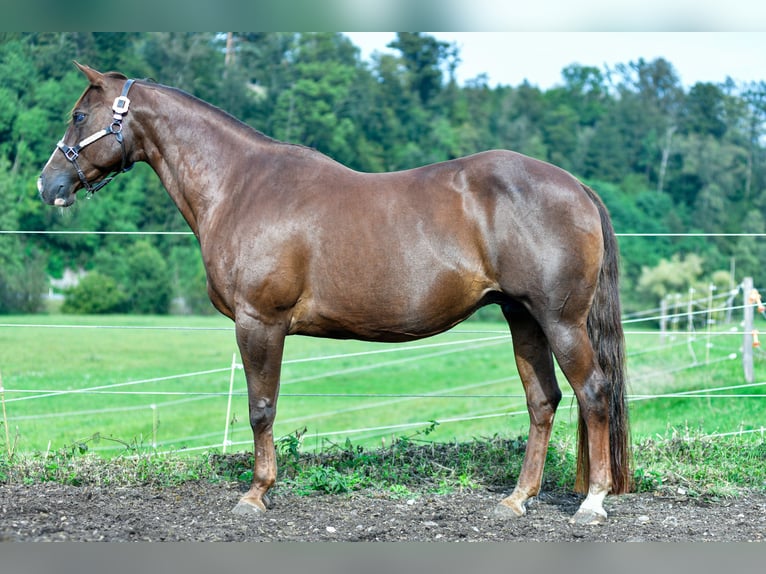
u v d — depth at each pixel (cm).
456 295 448
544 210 432
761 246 3991
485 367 2159
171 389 1780
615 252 457
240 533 436
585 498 510
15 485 525
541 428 481
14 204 3597
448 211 444
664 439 647
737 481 562
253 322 461
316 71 4275
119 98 499
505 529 449
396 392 1772
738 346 1708
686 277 3638
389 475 562
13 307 3694
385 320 456
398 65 4666
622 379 461
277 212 460
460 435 1135
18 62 3516
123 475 555
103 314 3809
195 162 495
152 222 3941
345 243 450
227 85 3994
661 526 455
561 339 438
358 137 4278
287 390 1812
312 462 593
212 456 611
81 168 501
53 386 1798
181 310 3922
